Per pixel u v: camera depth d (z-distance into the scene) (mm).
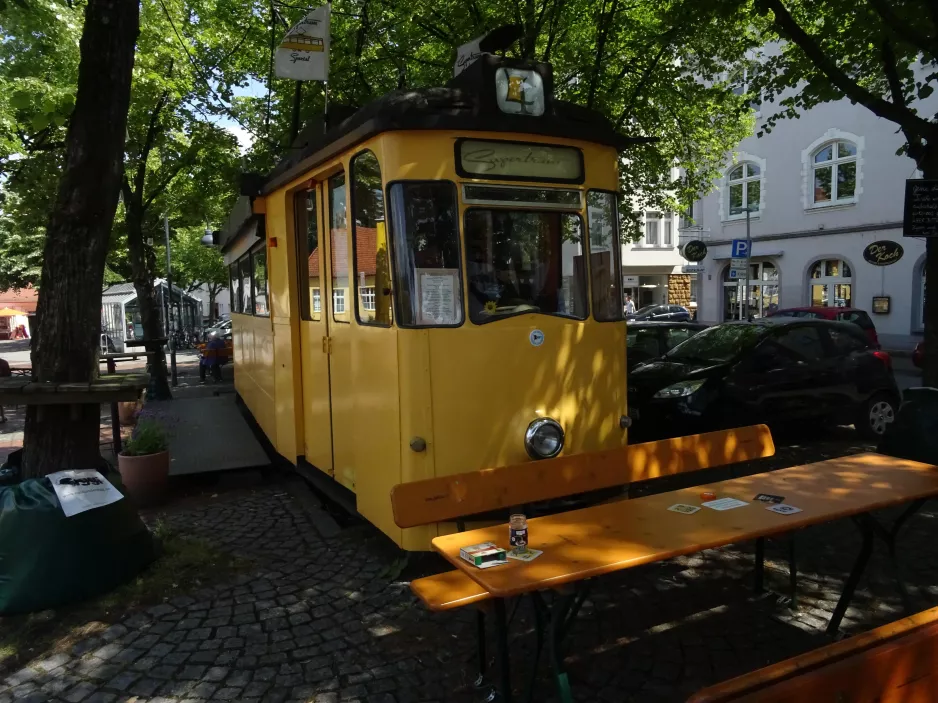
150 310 12570
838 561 5023
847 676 1965
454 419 4500
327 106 5809
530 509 4496
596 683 3539
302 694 3494
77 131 4824
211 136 13547
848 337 8875
